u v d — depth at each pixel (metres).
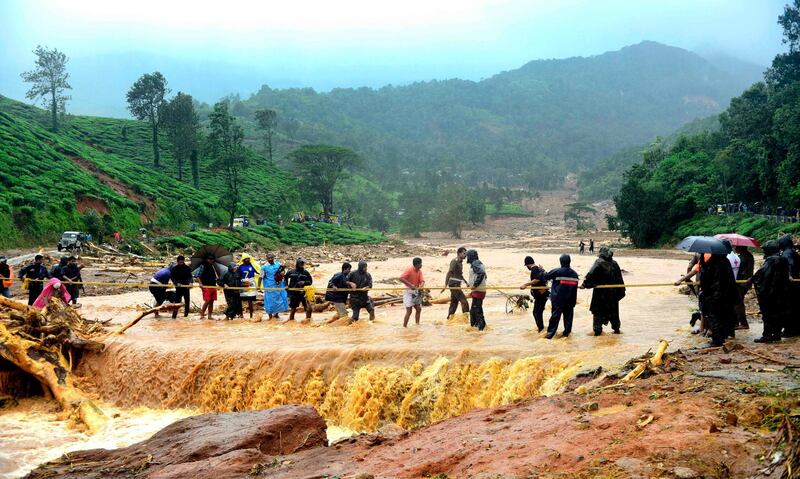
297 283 18.52
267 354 13.23
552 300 13.54
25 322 14.88
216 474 6.10
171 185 95.88
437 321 17.45
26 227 57.19
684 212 82.06
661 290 27.22
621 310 19.17
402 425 11.49
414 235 161.25
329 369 12.61
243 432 7.31
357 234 100.12
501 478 5.11
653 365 8.37
